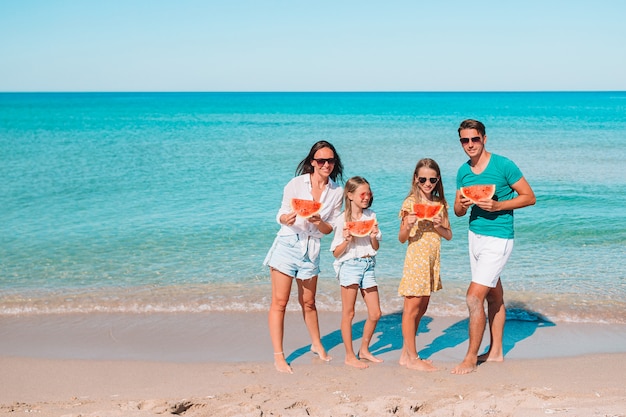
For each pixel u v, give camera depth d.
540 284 8.23
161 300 7.64
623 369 5.35
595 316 7.03
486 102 120.75
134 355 5.86
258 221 12.13
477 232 5.32
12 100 150.38
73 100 149.50
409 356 5.42
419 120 53.81
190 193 15.27
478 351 5.66
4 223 12.00
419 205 5.19
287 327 6.68
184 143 30.06
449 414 4.28
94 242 10.56
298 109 86.81
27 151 25.75
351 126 45.19
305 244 5.32
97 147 27.72
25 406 4.50
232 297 7.74
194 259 9.53
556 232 11.10
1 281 8.46
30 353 5.92
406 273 5.33
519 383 5.00
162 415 4.28
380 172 19.00
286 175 18.33
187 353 5.91
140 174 18.66
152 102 128.38
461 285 8.16
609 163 21.11
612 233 10.98
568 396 4.61
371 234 5.37
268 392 4.83
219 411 4.37
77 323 6.85
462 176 5.51
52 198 14.68
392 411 4.36
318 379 5.14
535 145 27.75
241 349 6.02
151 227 11.64
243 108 91.25
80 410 4.40
